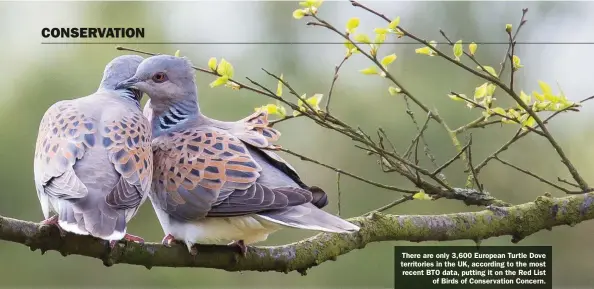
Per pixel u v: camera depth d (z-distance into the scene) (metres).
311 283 14.17
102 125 7.88
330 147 14.27
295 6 14.73
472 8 14.95
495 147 14.37
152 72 8.87
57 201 7.22
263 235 8.00
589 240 14.49
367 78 14.62
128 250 7.57
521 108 8.84
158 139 8.41
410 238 8.71
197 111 8.99
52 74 14.38
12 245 14.23
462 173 14.11
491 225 8.80
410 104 14.50
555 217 8.86
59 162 7.46
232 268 8.05
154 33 14.53
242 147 8.14
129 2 14.57
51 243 7.14
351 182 14.16
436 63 14.73
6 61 14.33
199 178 7.89
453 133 9.62
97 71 14.39
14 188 14.09
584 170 14.19
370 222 8.61
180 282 14.29
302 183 8.21
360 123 14.45
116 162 7.59
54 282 14.23
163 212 8.05
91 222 6.98
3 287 14.11
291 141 14.27
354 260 14.26
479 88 8.79
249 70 14.58
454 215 8.84
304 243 8.34
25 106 14.29
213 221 7.82
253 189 7.72
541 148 14.30
